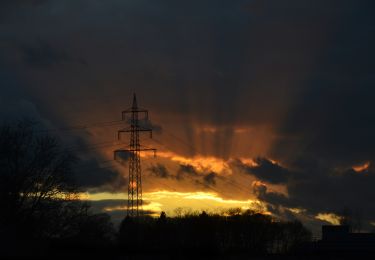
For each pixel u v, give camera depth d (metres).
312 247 97.00
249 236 146.12
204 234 128.38
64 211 77.75
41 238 70.50
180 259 88.00
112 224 87.12
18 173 76.44
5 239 66.31
